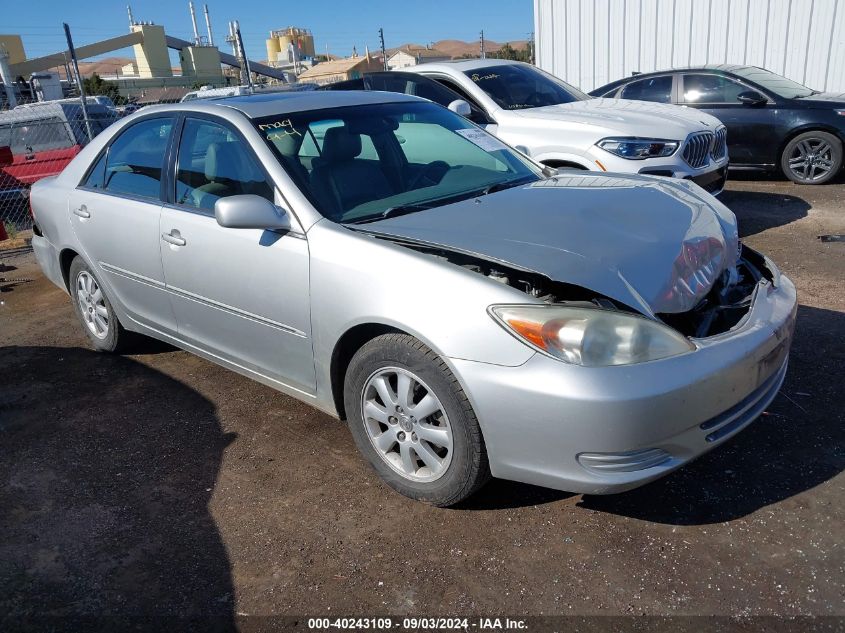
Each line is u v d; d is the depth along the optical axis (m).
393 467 2.94
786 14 11.62
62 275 4.80
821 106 8.57
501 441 2.50
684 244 2.89
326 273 2.92
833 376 3.68
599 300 2.53
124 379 4.36
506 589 2.43
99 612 2.46
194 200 3.61
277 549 2.72
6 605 2.52
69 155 11.02
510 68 7.53
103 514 3.01
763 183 9.28
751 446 3.13
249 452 3.42
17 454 3.56
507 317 2.44
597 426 2.31
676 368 2.37
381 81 7.40
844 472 2.90
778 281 3.09
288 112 3.56
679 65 12.74
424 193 3.40
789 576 2.39
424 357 2.62
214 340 3.68
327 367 3.05
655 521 2.71
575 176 3.82
